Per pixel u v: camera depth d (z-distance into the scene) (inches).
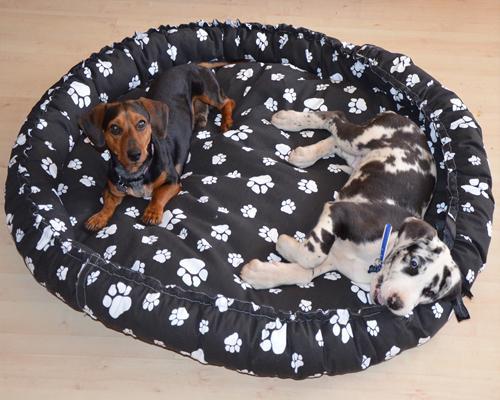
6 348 47.7
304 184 54.9
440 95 59.0
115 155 50.2
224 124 61.4
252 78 65.1
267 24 73.9
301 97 63.1
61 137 56.1
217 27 68.1
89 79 60.1
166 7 79.7
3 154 61.1
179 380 46.9
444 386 48.1
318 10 81.0
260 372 43.4
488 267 55.9
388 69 61.7
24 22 75.9
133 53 63.9
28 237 47.1
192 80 60.6
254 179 54.9
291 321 43.5
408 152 52.0
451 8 82.2
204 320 42.8
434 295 42.8
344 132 55.7
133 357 48.0
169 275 47.4
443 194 54.0
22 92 67.7
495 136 67.0
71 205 53.5
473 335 51.3
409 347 45.4
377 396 47.3
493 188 62.1
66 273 44.7
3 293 51.3
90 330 49.4
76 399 45.3
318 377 46.2
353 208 47.3
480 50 77.2
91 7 78.6
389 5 82.2
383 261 45.3
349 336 43.6
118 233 50.7
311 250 46.9
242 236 51.3
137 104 49.9
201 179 55.6
